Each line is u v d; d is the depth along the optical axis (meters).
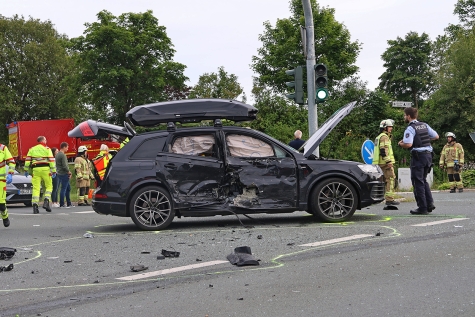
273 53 44.41
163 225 10.70
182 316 5.17
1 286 6.62
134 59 52.97
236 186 10.73
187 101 11.66
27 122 40.47
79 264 7.74
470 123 35.78
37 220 14.00
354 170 10.91
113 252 8.56
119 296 5.96
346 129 30.95
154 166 10.67
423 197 11.76
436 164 34.06
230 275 6.70
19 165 40.75
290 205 10.73
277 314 5.11
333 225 10.45
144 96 53.97
